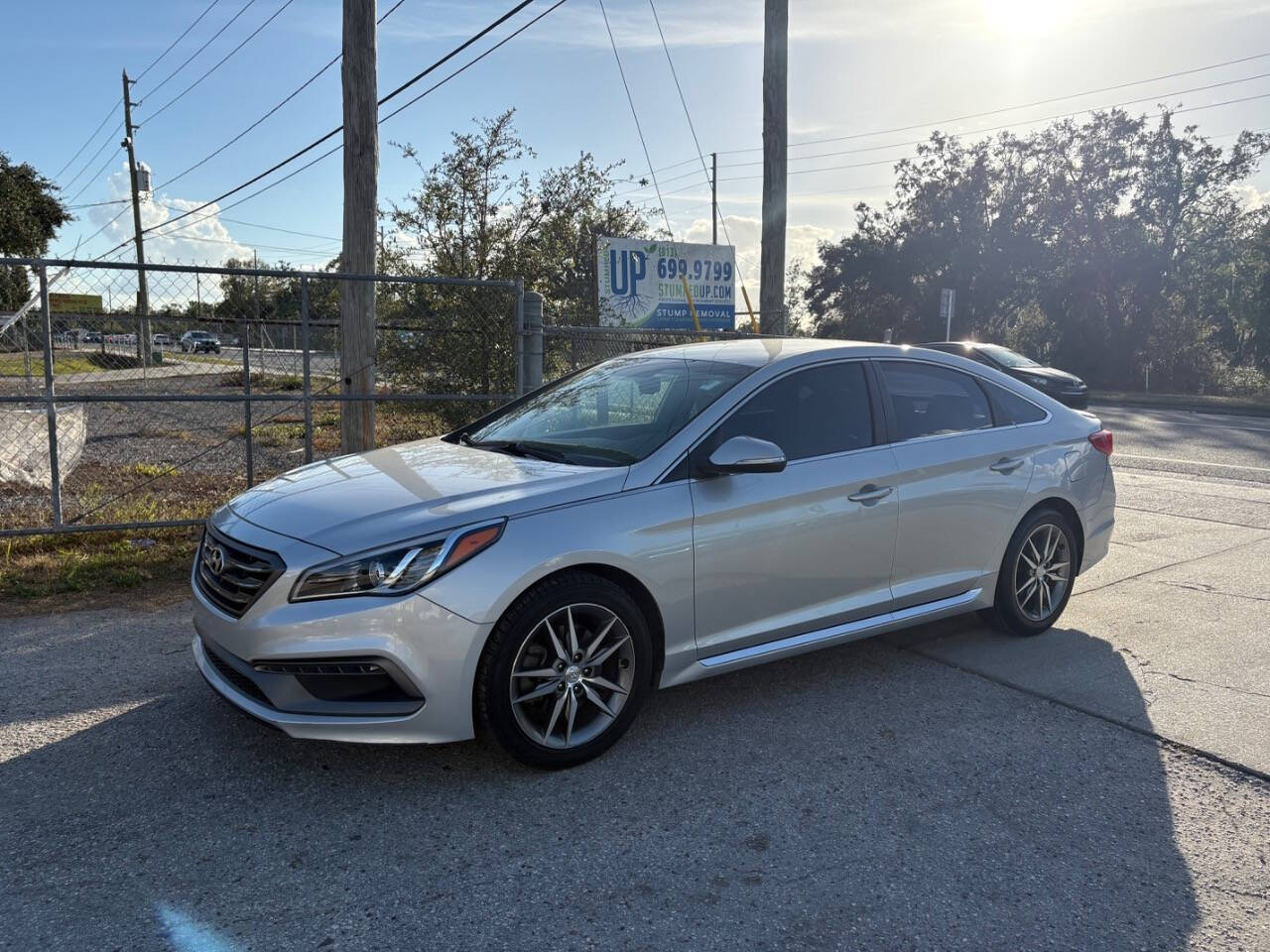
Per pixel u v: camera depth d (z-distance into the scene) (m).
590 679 3.58
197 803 3.26
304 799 3.31
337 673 3.22
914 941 2.60
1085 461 5.23
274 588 3.23
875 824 3.20
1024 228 39.72
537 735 3.47
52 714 3.95
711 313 11.96
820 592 4.19
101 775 3.44
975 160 42.03
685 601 3.78
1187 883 2.89
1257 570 6.50
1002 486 4.81
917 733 3.92
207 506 7.90
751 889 2.83
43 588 5.68
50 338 6.32
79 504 8.08
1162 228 38.09
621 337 10.72
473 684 3.34
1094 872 2.94
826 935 2.62
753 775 3.54
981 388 5.02
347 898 2.75
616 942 2.57
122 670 4.45
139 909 2.67
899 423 4.55
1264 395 32.16
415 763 3.60
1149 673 4.61
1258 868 2.97
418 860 2.95
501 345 9.52
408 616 3.21
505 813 3.24
